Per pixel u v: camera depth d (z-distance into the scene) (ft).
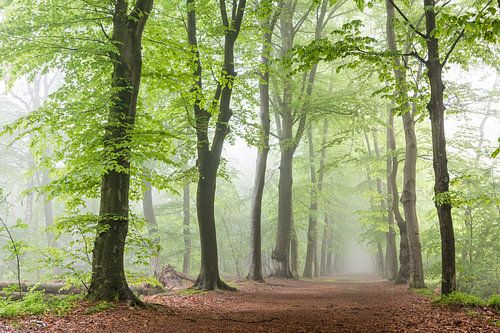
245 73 63.87
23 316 25.17
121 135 33.47
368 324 27.40
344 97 71.36
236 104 62.03
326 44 32.32
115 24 35.70
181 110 52.11
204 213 50.72
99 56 35.55
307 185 102.17
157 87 42.39
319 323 28.19
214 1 61.77
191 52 43.73
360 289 62.85
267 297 47.75
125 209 33.32
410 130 60.18
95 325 24.44
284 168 84.64
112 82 34.45
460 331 23.32
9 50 34.65
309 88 79.97
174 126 52.65
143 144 32.60
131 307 30.27
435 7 35.96
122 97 34.19
